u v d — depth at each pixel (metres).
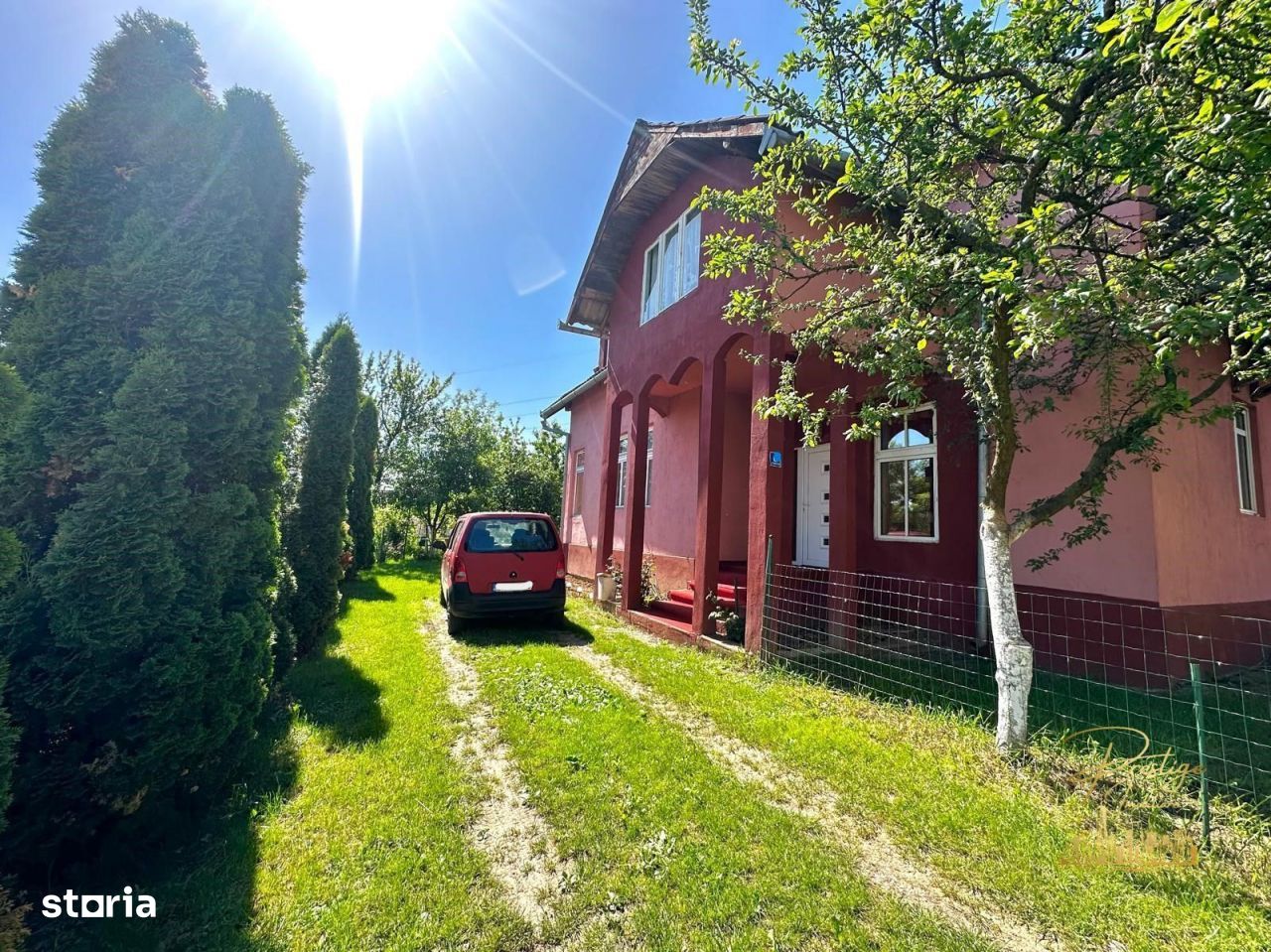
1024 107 3.01
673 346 8.16
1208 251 2.45
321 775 3.38
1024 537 6.16
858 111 3.46
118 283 2.84
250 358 3.24
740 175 7.25
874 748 3.74
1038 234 2.86
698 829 2.84
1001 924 2.18
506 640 6.98
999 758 3.54
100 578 2.54
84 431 2.66
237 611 3.19
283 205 3.60
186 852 2.67
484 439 24.36
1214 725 4.20
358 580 13.26
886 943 2.09
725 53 3.91
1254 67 2.17
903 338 3.51
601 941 2.12
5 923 1.81
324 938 2.12
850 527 6.46
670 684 5.13
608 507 10.26
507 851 2.69
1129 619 5.25
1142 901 2.26
